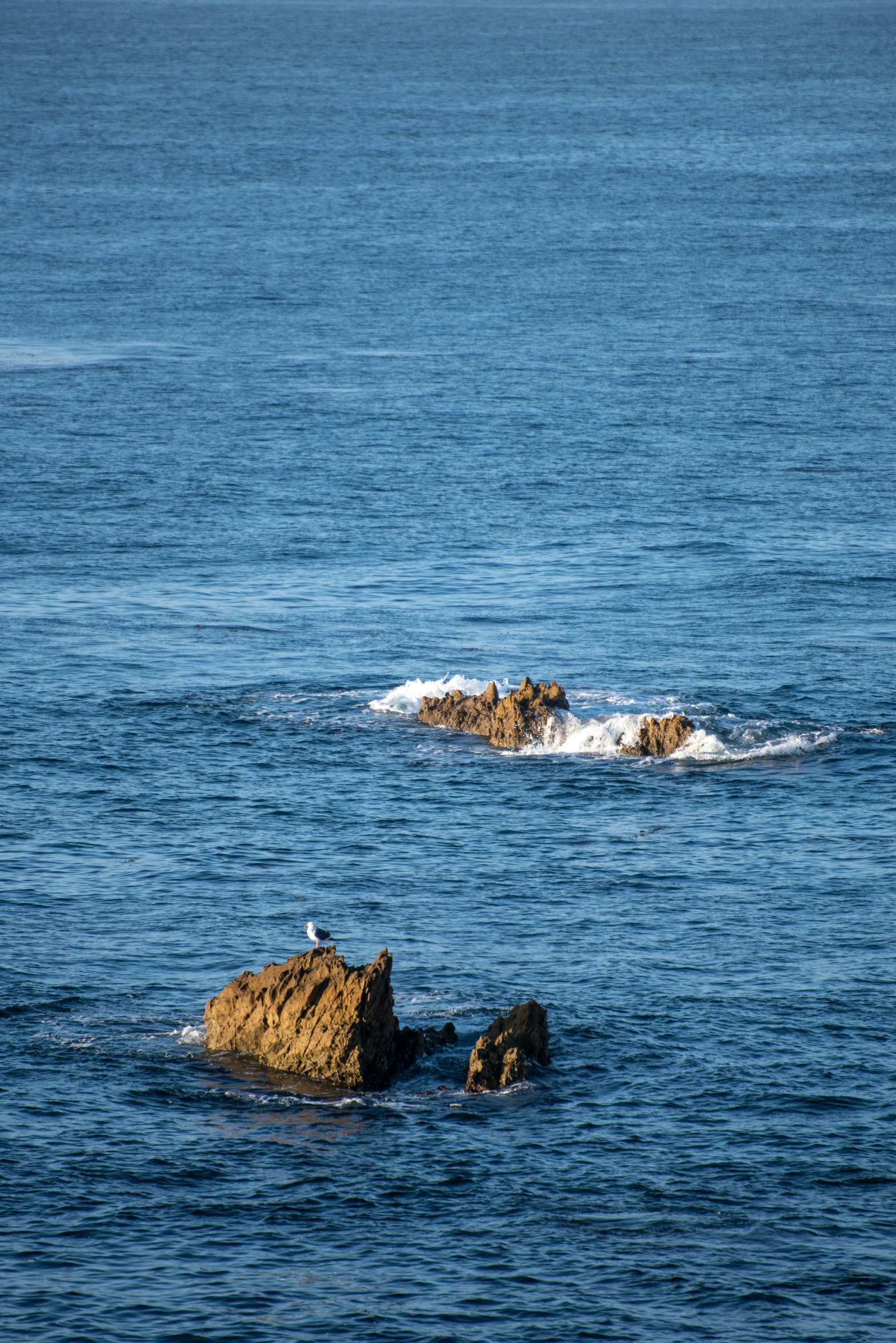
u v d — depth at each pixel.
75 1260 117.19
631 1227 122.19
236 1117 136.75
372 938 170.75
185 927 172.75
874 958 166.25
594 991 159.00
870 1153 131.62
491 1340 109.94
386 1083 142.62
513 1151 132.00
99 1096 139.00
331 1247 119.62
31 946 166.50
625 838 199.88
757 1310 113.31
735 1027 151.88
